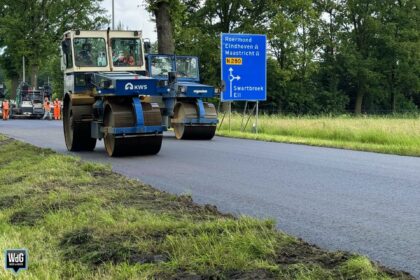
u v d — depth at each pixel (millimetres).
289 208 7781
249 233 5539
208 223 6027
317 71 64812
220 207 7844
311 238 6195
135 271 4676
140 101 14250
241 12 53438
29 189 8500
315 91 70562
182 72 21719
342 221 7012
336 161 13250
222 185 9734
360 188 9422
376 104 74250
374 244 5965
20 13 63125
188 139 20391
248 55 23594
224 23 54062
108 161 13289
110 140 14438
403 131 20031
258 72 23766
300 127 23297
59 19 64875
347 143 18188
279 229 6574
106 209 6980
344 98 70750
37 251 5316
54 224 6297
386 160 13539
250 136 21328
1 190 8828
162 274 4617
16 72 69000
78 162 11531
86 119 15344
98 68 15688
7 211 7199
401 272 4703
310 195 8773
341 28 69875
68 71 15953
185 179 10422
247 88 23656
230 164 12656
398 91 70688
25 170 10875
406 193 8961
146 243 5402
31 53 62312
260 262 4797
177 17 28562
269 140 19906
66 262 5035
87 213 6723
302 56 61844
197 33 50594
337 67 69125
